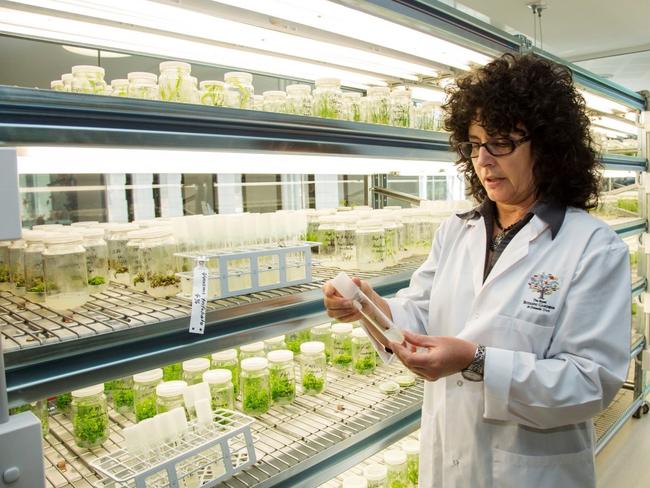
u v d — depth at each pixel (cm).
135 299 133
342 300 118
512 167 114
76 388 93
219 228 143
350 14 137
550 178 119
